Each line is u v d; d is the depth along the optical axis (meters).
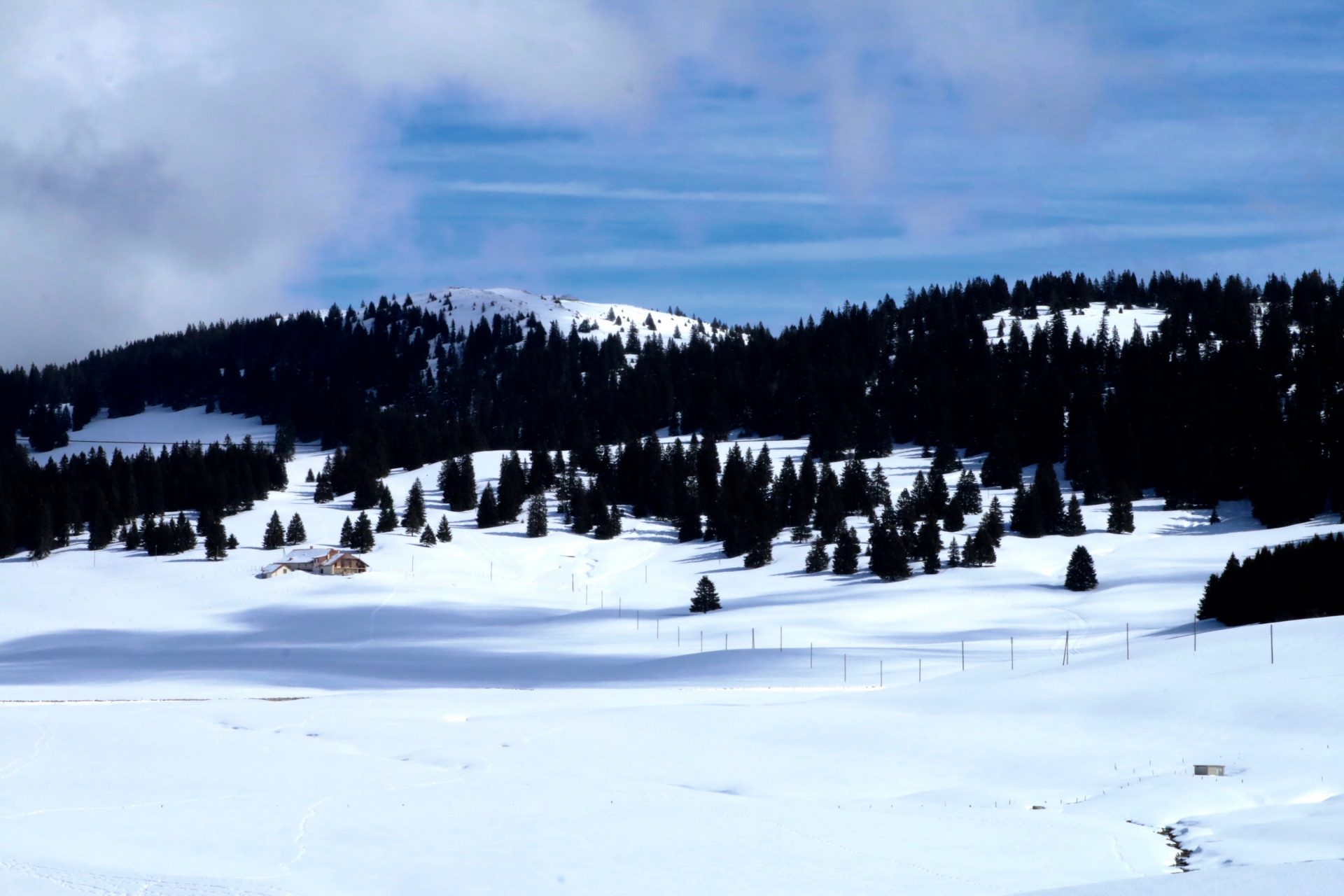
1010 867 41.41
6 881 38.66
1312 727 56.34
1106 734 61.16
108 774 55.69
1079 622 124.19
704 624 138.50
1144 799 49.72
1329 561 89.69
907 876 40.66
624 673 107.19
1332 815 44.41
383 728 71.25
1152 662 72.00
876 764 59.81
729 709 75.12
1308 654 66.75
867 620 133.62
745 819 48.59
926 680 81.00
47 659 125.88
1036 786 54.22
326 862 42.69
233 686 102.75
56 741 62.34
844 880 40.41
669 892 39.44
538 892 39.59
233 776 56.03
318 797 52.47
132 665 120.38
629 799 52.44
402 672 112.44
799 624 133.00
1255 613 92.38
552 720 73.12
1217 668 67.50
